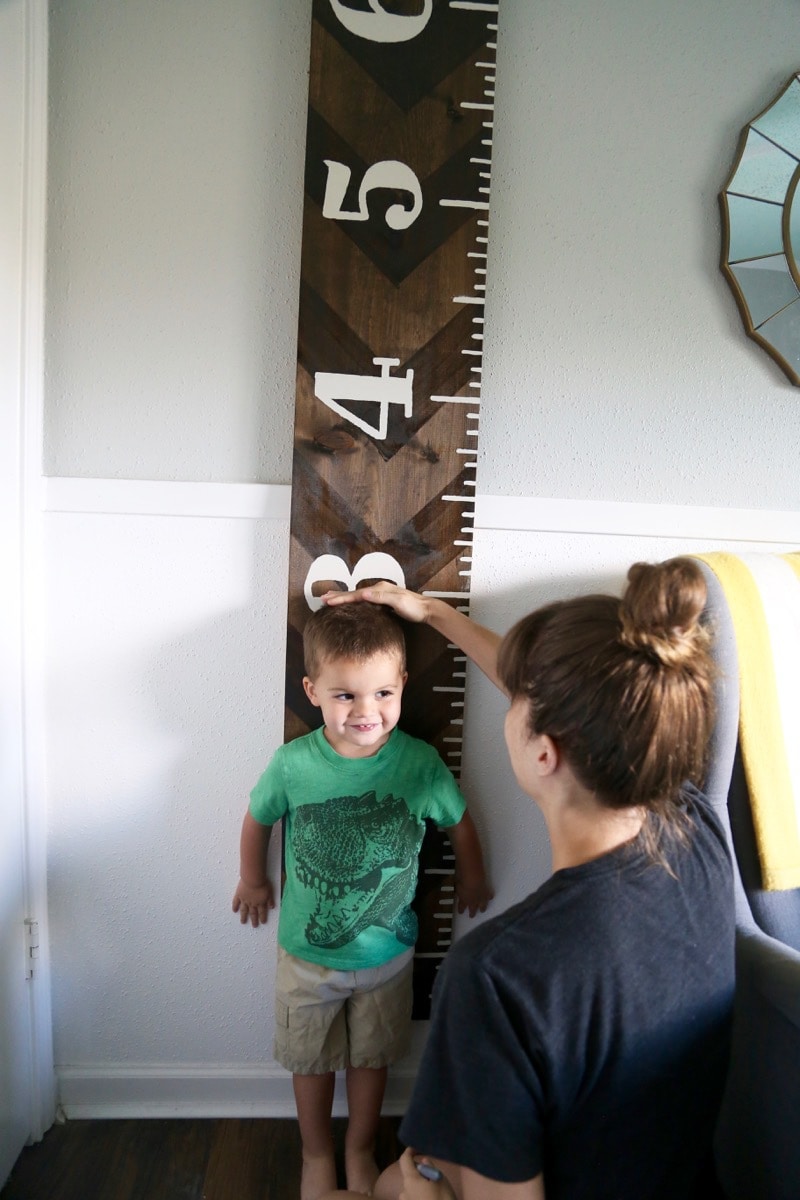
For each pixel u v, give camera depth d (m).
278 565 1.33
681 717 0.68
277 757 1.26
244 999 1.45
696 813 0.85
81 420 1.28
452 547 1.31
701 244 1.31
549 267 1.29
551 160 1.27
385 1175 0.96
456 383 1.27
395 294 1.25
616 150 1.28
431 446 1.28
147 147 1.23
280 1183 1.31
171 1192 1.29
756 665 1.04
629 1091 0.71
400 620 1.32
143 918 1.42
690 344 1.33
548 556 1.36
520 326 1.30
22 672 1.28
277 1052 1.29
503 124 1.26
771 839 1.04
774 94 1.28
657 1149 0.74
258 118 1.23
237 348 1.28
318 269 1.23
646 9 1.25
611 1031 0.68
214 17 1.21
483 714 1.39
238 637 1.34
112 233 1.24
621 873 0.71
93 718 1.35
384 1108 1.46
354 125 1.21
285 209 1.25
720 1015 0.77
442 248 1.25
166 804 1.39
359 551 1.29
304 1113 1.30
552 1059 0.66
